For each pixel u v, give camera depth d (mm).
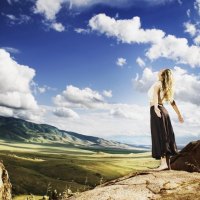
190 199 5555
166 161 7688
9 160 140875
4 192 11492
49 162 145750
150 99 7902
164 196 5805
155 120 7688
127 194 5898
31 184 85938
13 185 77562
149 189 6117
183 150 8938
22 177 94562
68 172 120000
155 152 7629
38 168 129125
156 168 8008
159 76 7941
